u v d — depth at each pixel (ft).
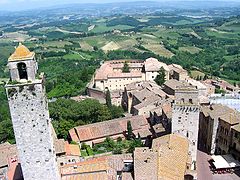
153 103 519.60
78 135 451.53
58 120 501.97
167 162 295.07
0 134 497.87
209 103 493.36
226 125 382.22
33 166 257.34
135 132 464.65
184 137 350.84
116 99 652.48
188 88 354.74
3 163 379.76
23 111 241.14
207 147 415.23
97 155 414.82
